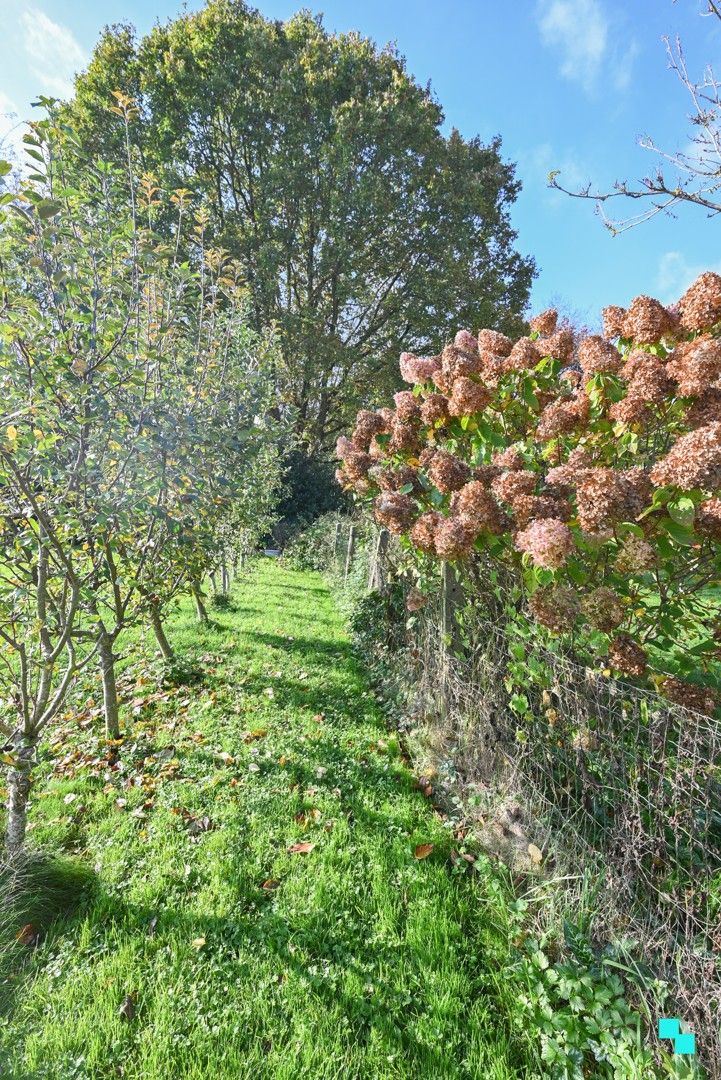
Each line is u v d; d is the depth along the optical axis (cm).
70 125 268
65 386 268
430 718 390
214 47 1800
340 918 248
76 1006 203
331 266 1894
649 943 189
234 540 818
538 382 325
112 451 339
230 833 300
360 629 659
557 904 230
